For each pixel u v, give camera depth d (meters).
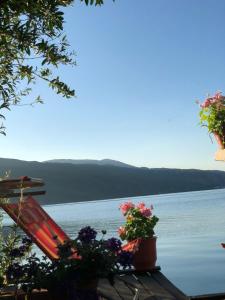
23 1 2.56
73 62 3.09
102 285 5.49
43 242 5.77
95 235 3.66
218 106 4.03
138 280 5.80
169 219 49.62
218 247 22.06
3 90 3.06
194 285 12.60
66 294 3.49
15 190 4.88
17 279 3.64
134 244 6.23
